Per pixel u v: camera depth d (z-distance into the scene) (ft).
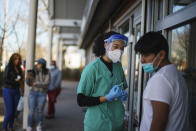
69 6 33.42
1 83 35.60
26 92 18.07
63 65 109.09
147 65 5.73
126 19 16.39
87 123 7.38
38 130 16.71
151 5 11.13
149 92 5.36
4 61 32.50
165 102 5.11
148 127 5.46
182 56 9.07
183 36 8.96
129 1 15.20
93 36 40.34
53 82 21.94
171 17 9.12
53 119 22.04
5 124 15.98
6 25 26.81
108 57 7.56
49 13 37.99
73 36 61.82
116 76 7.67
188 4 8.29
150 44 5.48
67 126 19.52
